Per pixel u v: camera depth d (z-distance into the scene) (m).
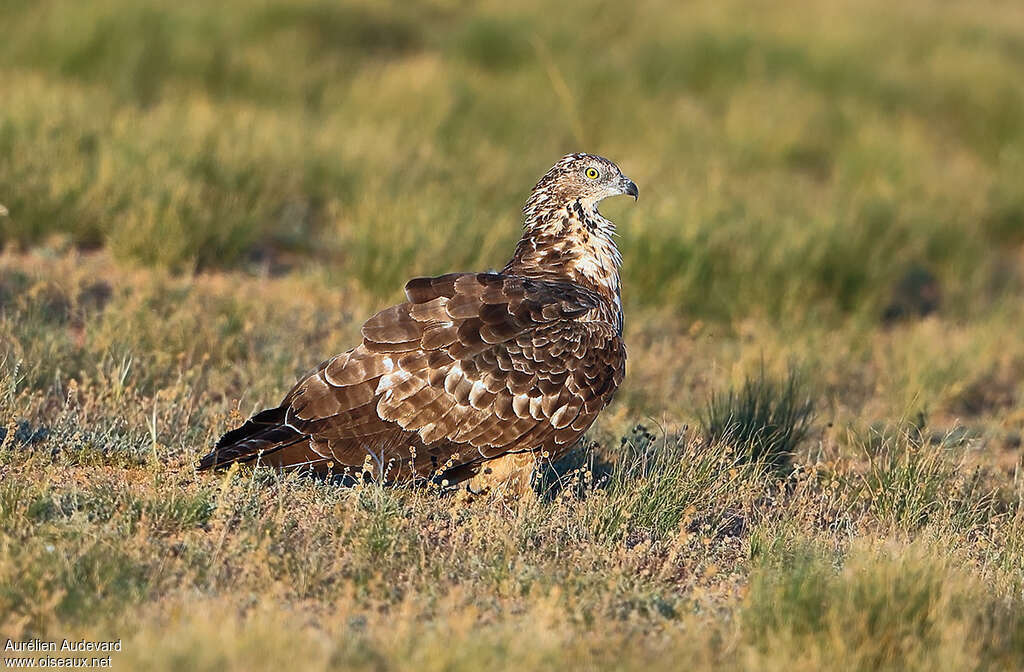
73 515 8.05
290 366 12.32
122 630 6.70
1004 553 9.09
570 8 29.97
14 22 23.47
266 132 19.61
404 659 6.48
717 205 19.03
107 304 13.38
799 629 7.24
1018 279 21.33
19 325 12.11
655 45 28.81
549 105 24.69
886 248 19.66
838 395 13.91
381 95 23.78
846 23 31.62
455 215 16.97
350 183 18.98
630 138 24.28
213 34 24.92
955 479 10.51
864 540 8.55
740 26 29.81
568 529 8.80
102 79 22.56
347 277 16.00
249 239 16.66
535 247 10.06
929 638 7.17
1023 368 16.09
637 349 14.53
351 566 7.84
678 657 6.85
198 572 7.61
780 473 10.76
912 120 27.31
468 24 28.27
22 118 17.89
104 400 10.66
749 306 17.16
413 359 8.73
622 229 17.55
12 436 9.22
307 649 6.41
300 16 27.30
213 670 6.18
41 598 6.93
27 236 16.14
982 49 31.55
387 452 8.77
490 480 9.20
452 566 8.04
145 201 16.06
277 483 8.74
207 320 13.14
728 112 26.16
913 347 15.57
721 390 12.70
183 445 9.73
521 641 6.68
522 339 8.90
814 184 24.11
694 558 8.65
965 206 23.34
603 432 11.41
